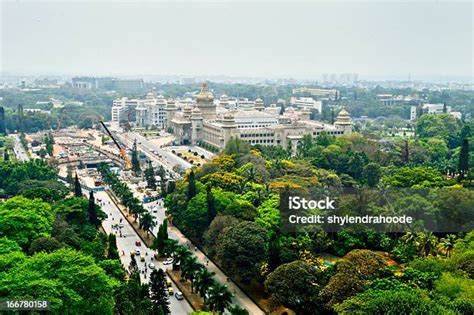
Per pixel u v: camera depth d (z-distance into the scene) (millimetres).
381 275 183875
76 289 155125
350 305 158750
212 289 186375
